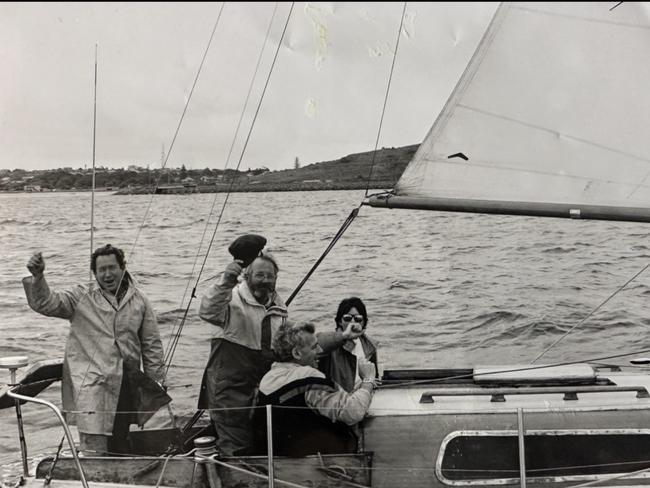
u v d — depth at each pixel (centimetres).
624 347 495
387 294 524
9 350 509
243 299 365
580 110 333
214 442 359
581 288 570
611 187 337
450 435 332
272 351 363
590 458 327
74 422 378
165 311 489
